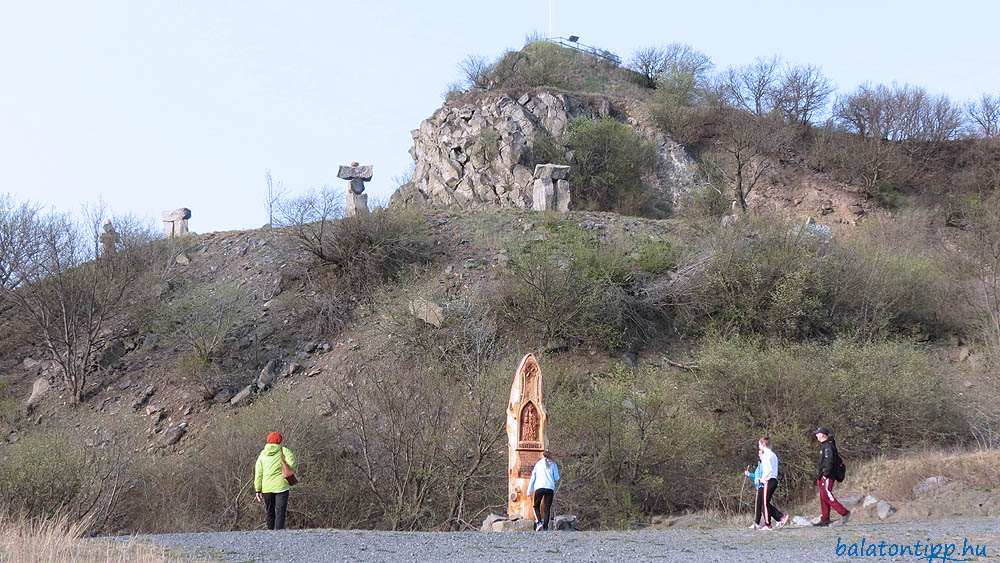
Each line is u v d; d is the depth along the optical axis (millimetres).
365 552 8742
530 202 36656
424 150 41188
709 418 17516
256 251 27922
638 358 21906
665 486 16016
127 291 24469
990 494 14078
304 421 16531
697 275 23641
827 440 12359
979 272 27250
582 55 51344
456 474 15258
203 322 22391
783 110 48562
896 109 47062
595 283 22609
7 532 9203
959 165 45281
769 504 11711
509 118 39844
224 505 15594
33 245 23047
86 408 21109
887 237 33750
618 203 39312
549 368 20109
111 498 14328
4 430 20406
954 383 21062
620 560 8352
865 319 23062
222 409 20344
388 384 16734
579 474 15523
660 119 45969
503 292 22562
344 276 24953
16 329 23906
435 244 26953
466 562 8133
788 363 17750
